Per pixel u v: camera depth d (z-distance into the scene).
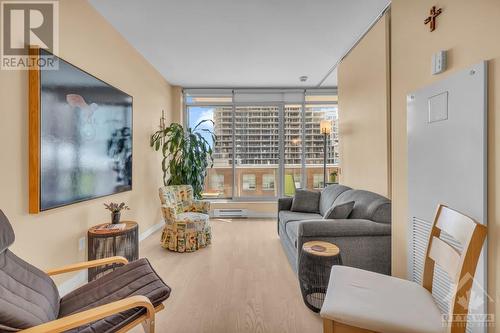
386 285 1.35
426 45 1.58
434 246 1.33
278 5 2.41
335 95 5.07
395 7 1.93
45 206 1.84
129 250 2.27
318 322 1.81
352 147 3.43
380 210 2.23
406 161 1.81
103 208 2.63
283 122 5.11
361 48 3.11
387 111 2.57
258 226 4.38
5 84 1.64
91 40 2.43
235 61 3.74
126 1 2.34
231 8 2.45
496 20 1.12
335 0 2.35
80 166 2.21
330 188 3.58
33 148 1.77
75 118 2.14
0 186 1.60
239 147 5.14
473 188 1.22
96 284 1.57
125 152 3.01
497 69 1.12
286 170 5.15
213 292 2.22
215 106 5.11
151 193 3.92
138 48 3.32
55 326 1.03
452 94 1.34
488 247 1.16
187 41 3.13
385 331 1.08
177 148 4.11
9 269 1.33
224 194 5.16
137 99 3.43
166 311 1.95
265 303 2.05
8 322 1.07
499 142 1.11
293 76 4.40
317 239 2.12
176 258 2.98
